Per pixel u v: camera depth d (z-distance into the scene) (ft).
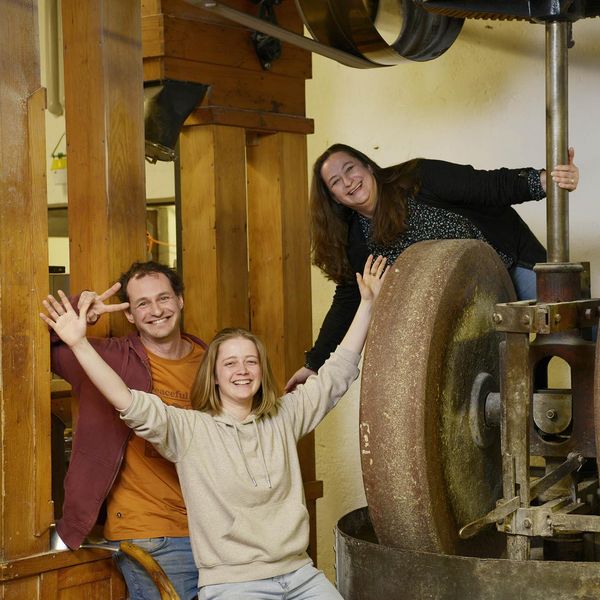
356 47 13.00
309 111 17.97
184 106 13.82
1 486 10.44
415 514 9.71
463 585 9.24
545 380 12.84
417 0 11.13
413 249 10.52
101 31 11.34
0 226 10.39
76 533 10.68
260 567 9.89
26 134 10.59
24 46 10.62
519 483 9.52
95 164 11.46
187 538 10.77
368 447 9.78
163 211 20.17
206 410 10.41
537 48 16.11
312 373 13.30
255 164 15.44
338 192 12.28
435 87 16.92
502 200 12.10
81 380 10.77
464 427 10.36
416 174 12.19
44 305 10.14
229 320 14.42
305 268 15.64
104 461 10.68
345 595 10.18
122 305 10.44
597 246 15.67
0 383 10.41
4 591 10.41
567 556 10.66
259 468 10.12
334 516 17.75
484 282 10.81
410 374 9.66
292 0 15.25
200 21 13.98
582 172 15.74
